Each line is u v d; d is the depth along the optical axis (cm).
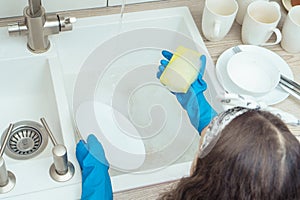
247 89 105
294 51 116
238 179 59
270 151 57
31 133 111
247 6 115
